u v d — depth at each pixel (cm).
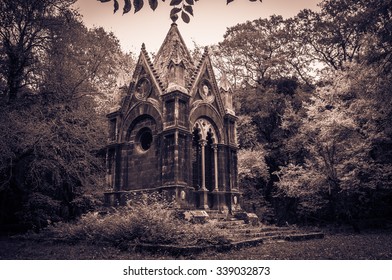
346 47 3000
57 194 2394
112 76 3012
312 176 2422
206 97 1891
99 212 1722
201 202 1703
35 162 1908
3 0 2116
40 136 1861
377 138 2170
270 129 3366
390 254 1088
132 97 1889
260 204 3186
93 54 2811
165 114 1661
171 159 1566
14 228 2230
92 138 2255
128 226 1195
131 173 1788
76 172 2106
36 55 2311
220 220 1659
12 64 2184
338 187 2366
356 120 2309
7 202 2280
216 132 1920
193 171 1844
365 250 1190
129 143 1842
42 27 2272
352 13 2767
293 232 1730
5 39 2173
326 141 2312
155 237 1123
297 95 3005
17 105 2044
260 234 1515
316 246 1301
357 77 2242
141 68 1884
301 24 3145
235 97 3278
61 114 2084
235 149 2009
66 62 2431
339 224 2552
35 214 2062
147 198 1459
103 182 2312
